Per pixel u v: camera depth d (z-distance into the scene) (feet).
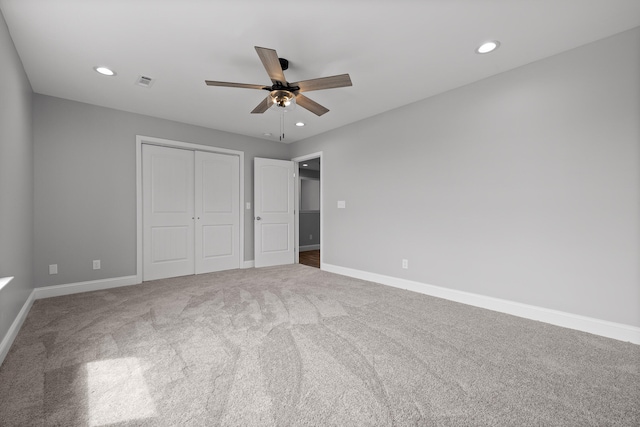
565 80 7.78
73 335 7.19
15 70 7.50
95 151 11.60
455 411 4.48
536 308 8.25
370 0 5.89
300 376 5.41
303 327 7.69
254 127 14.71
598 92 7.28
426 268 10.96
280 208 17.16
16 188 7.64
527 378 5.37
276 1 5.91
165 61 8.32
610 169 7.13
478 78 9.36
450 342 6.82
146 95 10.68
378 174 12.75
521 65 8.54
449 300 10.12
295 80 9.46
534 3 6.00
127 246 12.36
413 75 9.16
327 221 15.40
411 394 4.89
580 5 6.05
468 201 9.75
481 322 8.05
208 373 5.51
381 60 8.27
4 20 6.37
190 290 11.39
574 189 7.64
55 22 6.54
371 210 13.06
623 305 6.98
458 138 10.01
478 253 9.49
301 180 27.17
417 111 11.25
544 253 8.14
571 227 7.70
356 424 4.21
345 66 8.60
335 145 14.88
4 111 6.46
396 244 12.03
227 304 9.62
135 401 4.70
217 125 14.34
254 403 4.66
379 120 12.68
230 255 15.66
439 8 6.15
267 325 7.82
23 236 8.47
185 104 11.55
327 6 6.07
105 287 11.76
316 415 4.39
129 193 12.41
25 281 8.68
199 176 14.58
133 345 6.65
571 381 5.28
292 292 11.10
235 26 6.75
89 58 8.13
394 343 6.76
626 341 6.88
